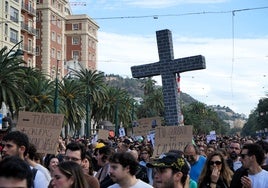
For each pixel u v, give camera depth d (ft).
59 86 190.49
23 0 229.45
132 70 72.69
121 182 19.49
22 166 10.13
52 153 33.35
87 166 23.65
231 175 24.59
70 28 331.77
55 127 34.06
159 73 71.36
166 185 16.33
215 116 521.24
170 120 71.56
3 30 201.46
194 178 30.55
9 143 19.97
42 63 271.69
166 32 70.54
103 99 229.04
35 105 160.97
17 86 136.26
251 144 23.09
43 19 273.13
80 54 330.75
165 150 40.57
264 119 350.02
